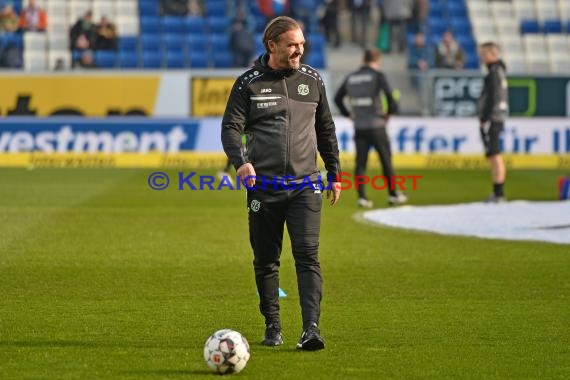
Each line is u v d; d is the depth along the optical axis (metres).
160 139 54.91
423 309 20.00
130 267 24.75
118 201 39.62
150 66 66.56
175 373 14.93
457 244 28.91
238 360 14.84
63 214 35.09
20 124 54.34
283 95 16.22
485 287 22.44
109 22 64.81
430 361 15.79
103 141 54.69
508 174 52.72
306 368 15.26
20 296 21.02
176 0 69.75
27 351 16.27
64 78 54.81
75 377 14.71
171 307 20.00
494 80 38.41
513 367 15.46
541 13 74.50
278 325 16.86
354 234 30.89
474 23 73.12
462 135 55.91
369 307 20.16
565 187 41.03
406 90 55.81
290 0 69.50
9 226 31.83
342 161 55.00
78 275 23.56
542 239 29.86
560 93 56.09
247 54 65.69
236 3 71.12
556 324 18.61
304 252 16.19
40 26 67.00
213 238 29.84
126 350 16.38
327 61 70.00
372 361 15.75
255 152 16.28
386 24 70.62
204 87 55.47
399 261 25.98
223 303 20.45
